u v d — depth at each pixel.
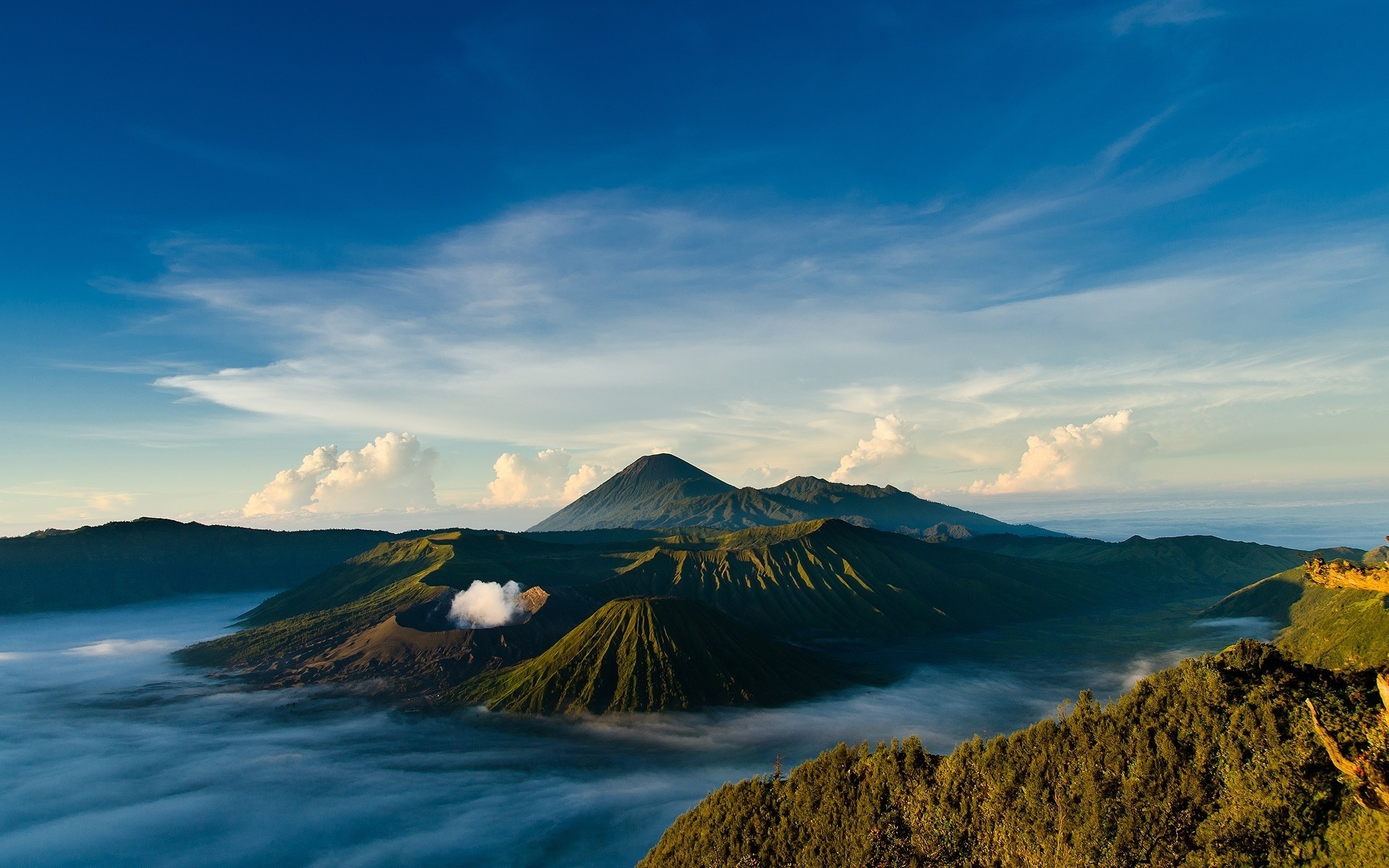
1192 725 38.94
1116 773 38.66
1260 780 34.19
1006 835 39.44
